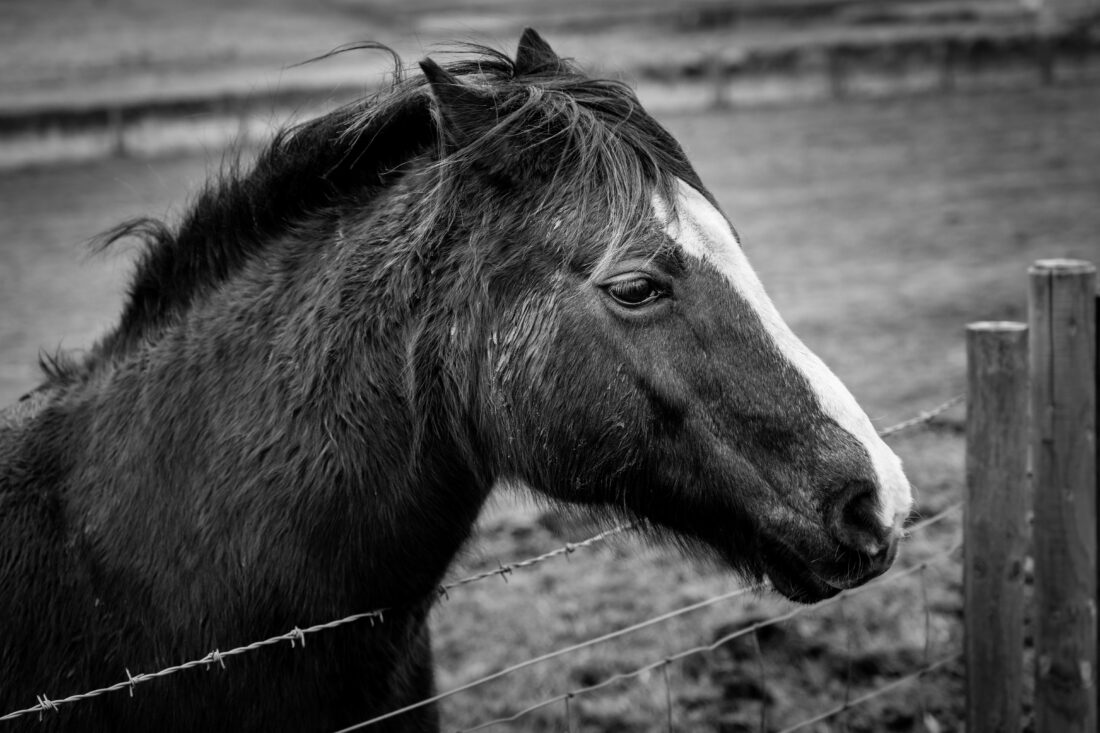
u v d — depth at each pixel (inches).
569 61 99.3
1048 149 745.0
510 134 86.8
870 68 1238.3
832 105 1096.2
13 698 86.4
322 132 95.2
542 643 183.0
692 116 1087.6
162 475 88.7
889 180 679.1
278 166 95.3
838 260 479.2
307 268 92.5
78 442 93.8
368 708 93.8
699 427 84.8
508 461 89.9
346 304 89.8
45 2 2288.4
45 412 96.9
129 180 773.9
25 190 757.3
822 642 175.2
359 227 92.6
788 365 84.2
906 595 186.4
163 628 86.0
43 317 424.8
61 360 103.8
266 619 86.3
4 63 1678.2
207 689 86.2
